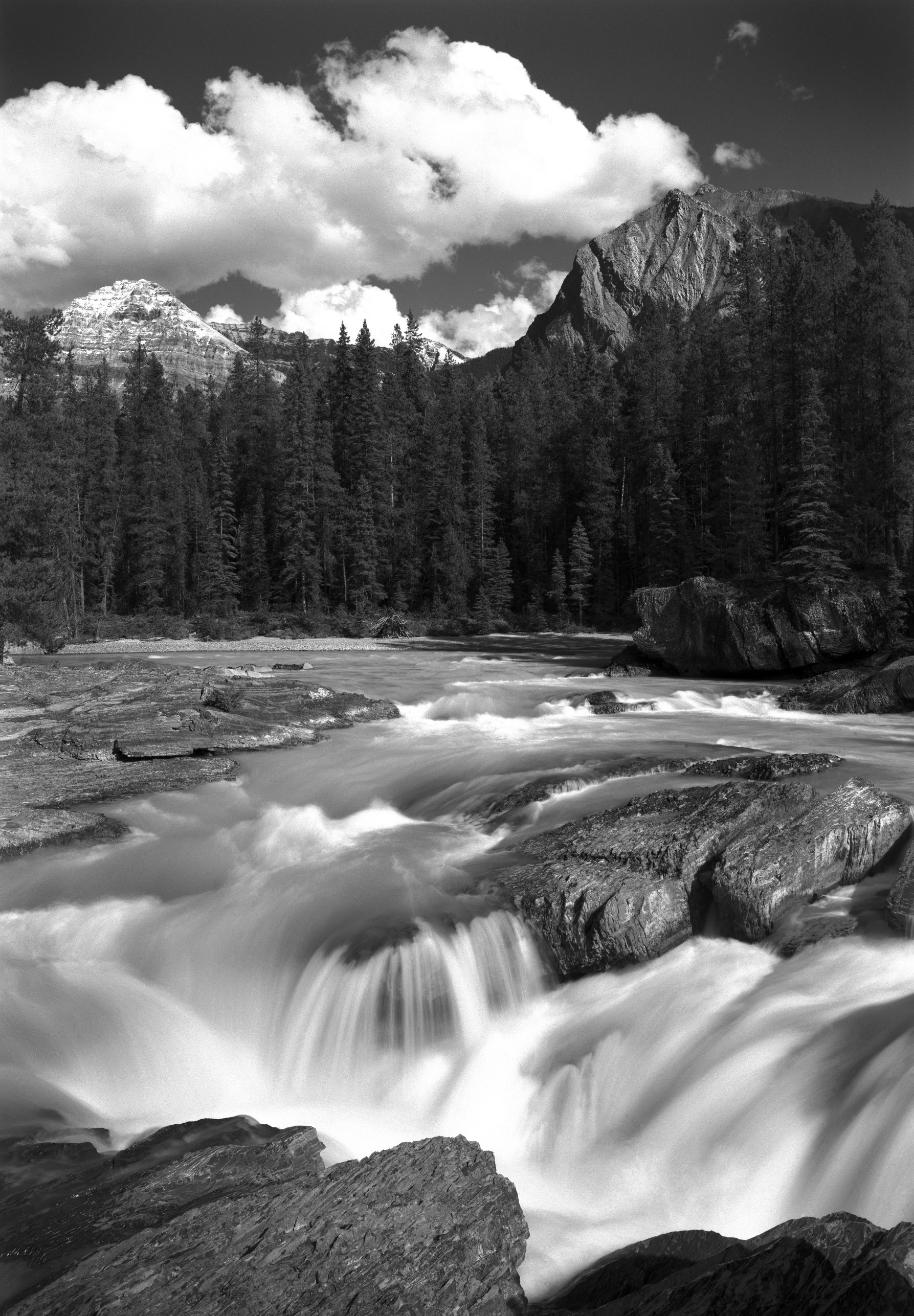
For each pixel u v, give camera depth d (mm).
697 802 13938
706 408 81125
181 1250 6004
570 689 35750
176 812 17578
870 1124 7812
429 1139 7262
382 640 77750
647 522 87875
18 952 12133
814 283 56875
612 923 11156
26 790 18359
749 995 10258
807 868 11766
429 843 15461
